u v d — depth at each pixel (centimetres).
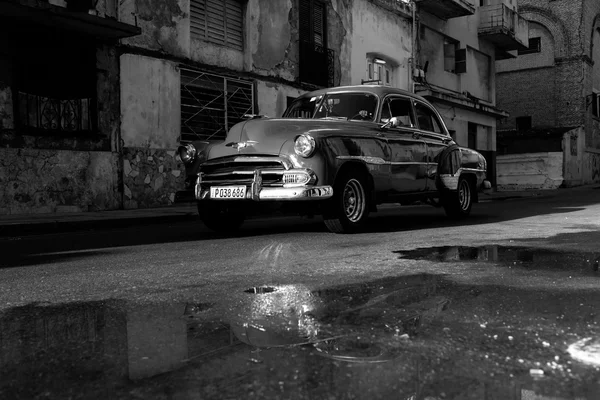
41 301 246
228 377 130
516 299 216
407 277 275
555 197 1593
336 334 166
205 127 1259
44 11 874
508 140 3034
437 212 949
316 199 509
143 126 1115
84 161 1014
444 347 150
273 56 1425
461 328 171
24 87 934
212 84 1275
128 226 786
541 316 186
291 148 514
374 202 584
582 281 256
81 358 152
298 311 201
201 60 1243
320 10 1587
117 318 203
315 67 1542
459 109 2188
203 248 452
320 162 511
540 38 3272
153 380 131
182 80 1208
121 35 1020
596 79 3453
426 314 191
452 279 266
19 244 538
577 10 3147
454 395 114
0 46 904
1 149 904
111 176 1057
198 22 1254
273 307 210
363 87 652
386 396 114
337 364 137
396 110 655
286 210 542
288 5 1470
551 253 359
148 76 1124
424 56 2039
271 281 276
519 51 3328
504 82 3391
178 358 147
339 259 356
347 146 544
